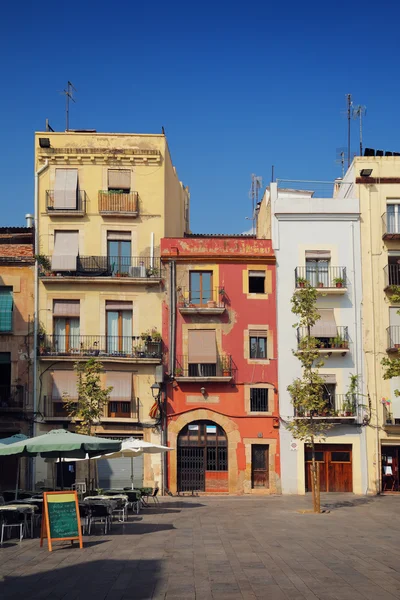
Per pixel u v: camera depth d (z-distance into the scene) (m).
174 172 44.84
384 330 38.78
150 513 27.80
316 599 12.18
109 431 37.62
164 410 38.06
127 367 38.34
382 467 37.66
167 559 16.30
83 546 18.42
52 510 18.05
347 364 38.31
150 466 37.59
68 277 38.53
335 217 39.56
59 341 38.78
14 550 17.72
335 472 37.81
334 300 38.91
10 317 38.47
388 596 12.41
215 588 13.09
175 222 45.19
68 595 12.63
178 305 39.00
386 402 38.00
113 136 40.53
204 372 38.50
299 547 18.30
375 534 21.27
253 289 39.50
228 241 39.50
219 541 19.39
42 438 21.44
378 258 39.34
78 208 39.72
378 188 39.88
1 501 22.73
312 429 29.53
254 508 30.09
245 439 37.91
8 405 37.38
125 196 39.84
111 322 39.06
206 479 37.75
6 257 38.88
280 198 39.88
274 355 38.56
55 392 37.81
